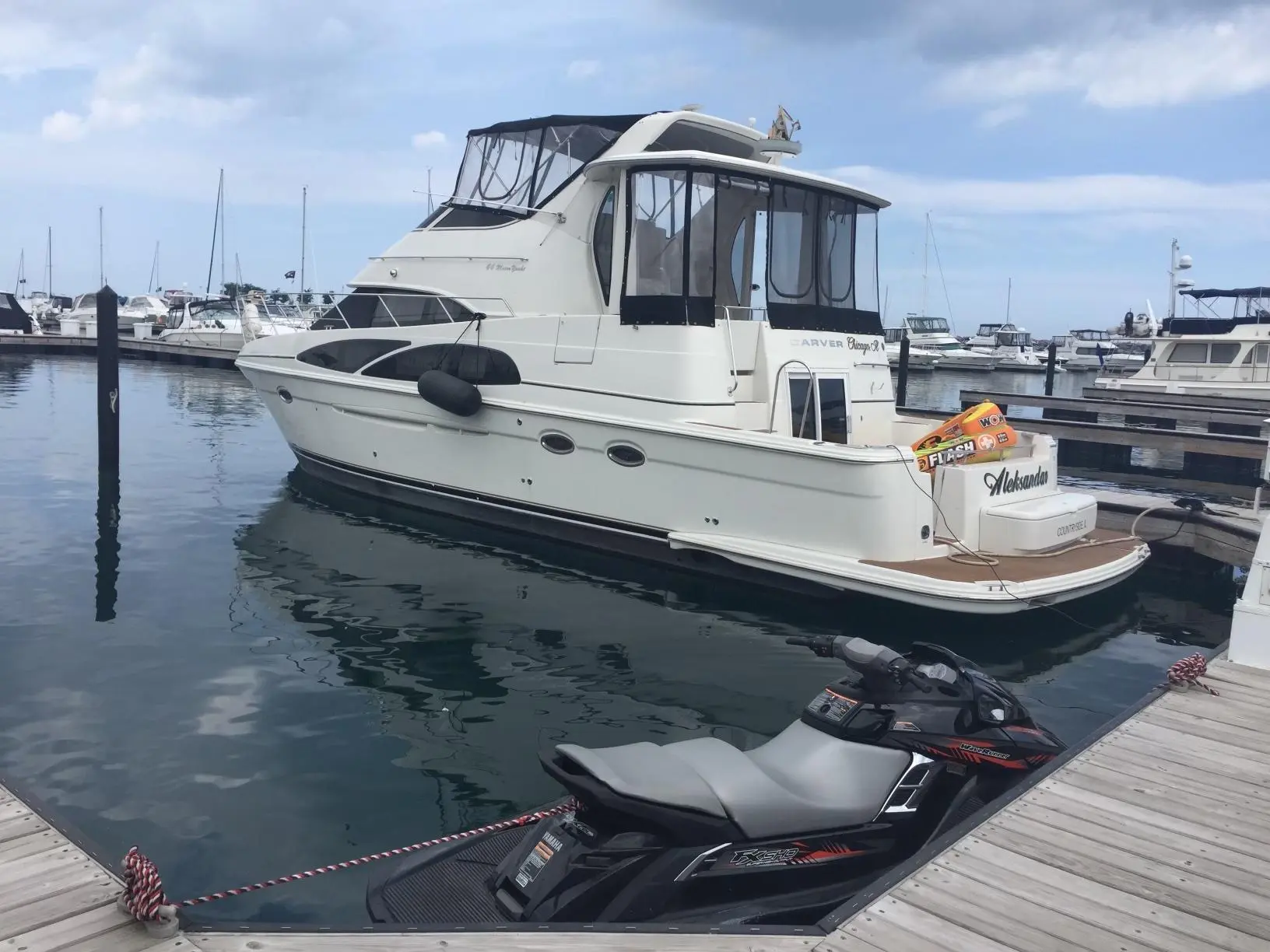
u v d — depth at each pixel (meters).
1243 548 9.01
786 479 7.72
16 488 11.77
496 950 2.79
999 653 6.97
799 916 3.23
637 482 8.65
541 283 9.76
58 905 2.95
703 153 8.36
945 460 8.05
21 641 6.56
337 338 11.02
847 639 4.13
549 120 10.11
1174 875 3.35
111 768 4.78
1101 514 10.30
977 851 3.47
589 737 5.31
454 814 4.43
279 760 4.93
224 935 2.83
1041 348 72.62
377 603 7.68
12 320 40.72
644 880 3.14
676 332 8.44
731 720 5.61
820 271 9.45
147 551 9.02
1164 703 4.98
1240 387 23.70
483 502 9.91
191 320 38.62
